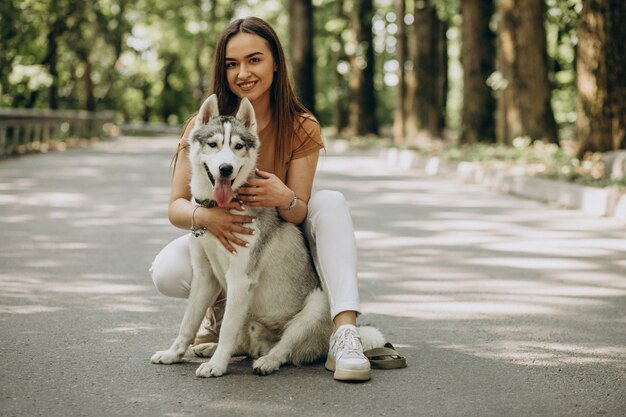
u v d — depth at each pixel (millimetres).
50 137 26484
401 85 27172
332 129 44031
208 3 47312
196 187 4164
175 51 48906
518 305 5910
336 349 4109
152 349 4613
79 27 32562
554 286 6582
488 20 22531
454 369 4277
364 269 7332
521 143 17719
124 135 42188
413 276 7016
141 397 3746
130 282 6625
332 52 38719
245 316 4168
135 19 44406
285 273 4246
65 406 3600
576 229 9719
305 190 4504
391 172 18500
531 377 4129
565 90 28781
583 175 12836
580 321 5422
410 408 3639
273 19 45312
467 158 17766
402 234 9391
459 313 5656
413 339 4941
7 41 26656
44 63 29734
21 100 29016
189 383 3977
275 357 4180
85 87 37000
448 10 25156
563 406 3672
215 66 4582
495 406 3672
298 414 3545
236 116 4258
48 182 14945
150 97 58781
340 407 3643
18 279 6641
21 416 3461
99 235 9070
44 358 4371
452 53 43844
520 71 18953
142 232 9344
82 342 4734
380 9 32906
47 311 5535
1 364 4238
